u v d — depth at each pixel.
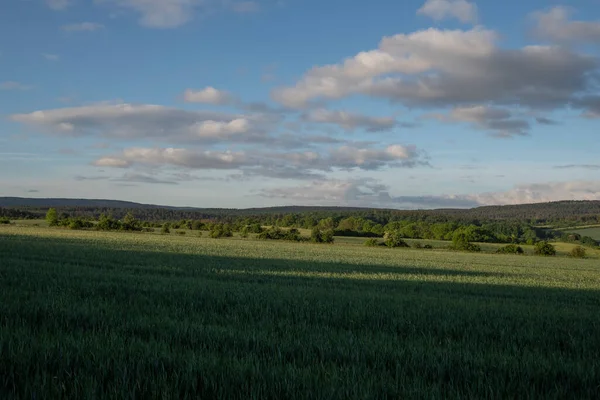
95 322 8.31
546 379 5.97
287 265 34.62
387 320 10.44
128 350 6.33
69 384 5.02
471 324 10.27
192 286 15.88
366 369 6.03
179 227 136.62
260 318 10.11
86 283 14.92
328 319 10.27
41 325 7.88
